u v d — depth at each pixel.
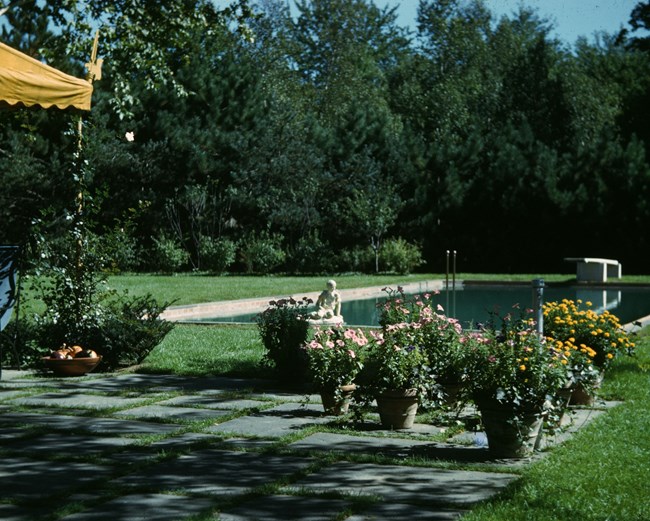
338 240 37.03
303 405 9.00
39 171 31.30
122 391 9.90
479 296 27.33
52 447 7.02
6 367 11.74
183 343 13.91
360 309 23.16
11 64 8.73
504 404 6.70
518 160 36.78
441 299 26.30
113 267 12.24
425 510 5.37
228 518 5.16
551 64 50.00
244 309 21.84
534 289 8.80
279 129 38.03
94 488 5.81
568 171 36.25
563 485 5.89
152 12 21.48
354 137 38.25
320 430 7.91
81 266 12.02
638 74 50.00
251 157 36.69
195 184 36.38
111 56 21.38
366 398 8.23
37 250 11.78
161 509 5.34
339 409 8.66
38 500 5.49
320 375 8.51
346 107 50.47
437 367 8.92
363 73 58.69
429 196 37.47
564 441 7.32
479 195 36.88
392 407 7.98
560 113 45.62
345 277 32.72
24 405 8.95
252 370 11.28
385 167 37.97
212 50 23.58
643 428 7.78
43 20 28.91
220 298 22.58
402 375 7.93
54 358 11.08
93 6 21.00
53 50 21.67
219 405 9.12
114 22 21.16
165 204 35.59
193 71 36.91
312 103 52.38
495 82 50.91
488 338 7.79
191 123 36.72
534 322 8.81
